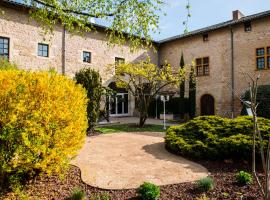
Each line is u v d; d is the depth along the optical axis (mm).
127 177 4996
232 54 17156
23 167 3773
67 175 4941
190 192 4211
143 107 13531
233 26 17125
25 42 14352
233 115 16875
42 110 3840
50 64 15359
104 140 9078
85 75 10641
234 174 5180
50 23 6648
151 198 3846
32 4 6227
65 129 4164
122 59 19266
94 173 5164
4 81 3666
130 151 7332
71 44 16391
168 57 21469
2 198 3744
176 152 7031
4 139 3459
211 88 18312
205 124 7430
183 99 18500
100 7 6207
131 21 6445
